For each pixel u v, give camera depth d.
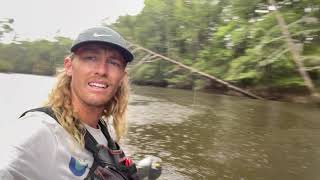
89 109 1.56
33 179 1.26
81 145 1.43
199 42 36.81
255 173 6.96
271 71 24.03
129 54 1.56
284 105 19.11
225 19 30.52
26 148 1.25
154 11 41.25
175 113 14.83
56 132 1.35
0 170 1.17
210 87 30.55
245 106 18.19
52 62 61.06
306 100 21.73
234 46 28.25
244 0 25.80
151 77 38.75
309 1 21.72
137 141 9.34
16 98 16.47
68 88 1.54
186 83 33.81
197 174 6.77
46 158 1.30
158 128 11.31
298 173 7.03
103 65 1.53
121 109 1.89
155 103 18.58
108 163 1.50
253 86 25.44
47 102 1.52
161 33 40.22
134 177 1.66
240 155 8.28
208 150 8.64
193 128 11.52
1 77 42.69
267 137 10.31
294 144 9.52
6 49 66.25
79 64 1.53
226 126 12.02
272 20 22.89
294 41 22.50
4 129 1.29
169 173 6.73
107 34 1.52
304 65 21.47
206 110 16.12
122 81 1.88
